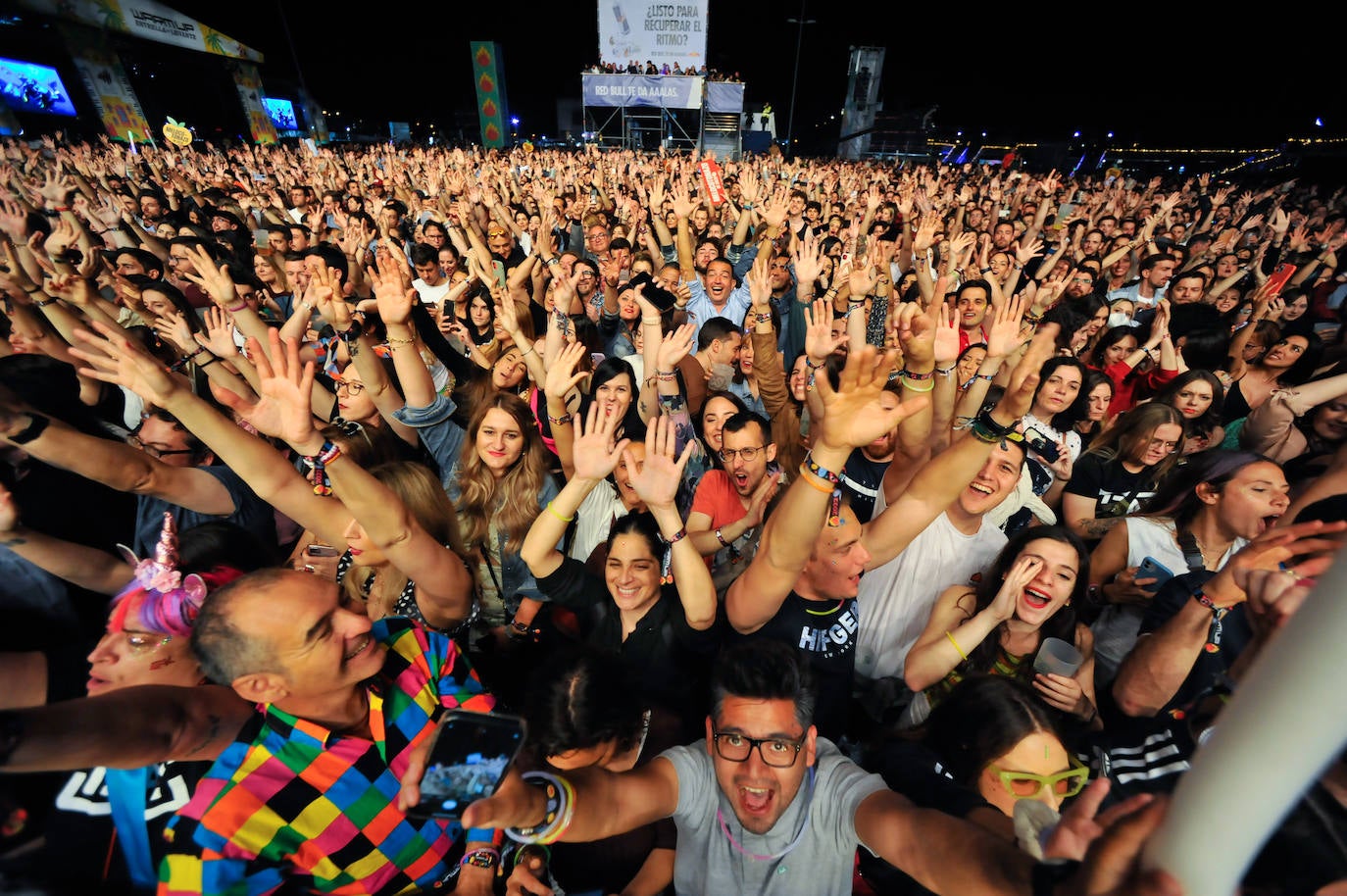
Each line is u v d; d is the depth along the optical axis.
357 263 6.25
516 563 2.76
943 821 1.33
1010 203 14.47
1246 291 7.25
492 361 4.56
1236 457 2.48
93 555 2.13
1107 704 2.08
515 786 1.24
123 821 1.51
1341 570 0.34
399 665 1.70
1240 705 0.42
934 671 2.21
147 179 12.49
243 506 2.66
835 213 11.46
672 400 3.19
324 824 1.50
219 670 1.36
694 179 14.81
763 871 1.68
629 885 1.91
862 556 2.08
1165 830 0.50
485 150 28.75
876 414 1.51
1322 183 21.06
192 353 3.06
